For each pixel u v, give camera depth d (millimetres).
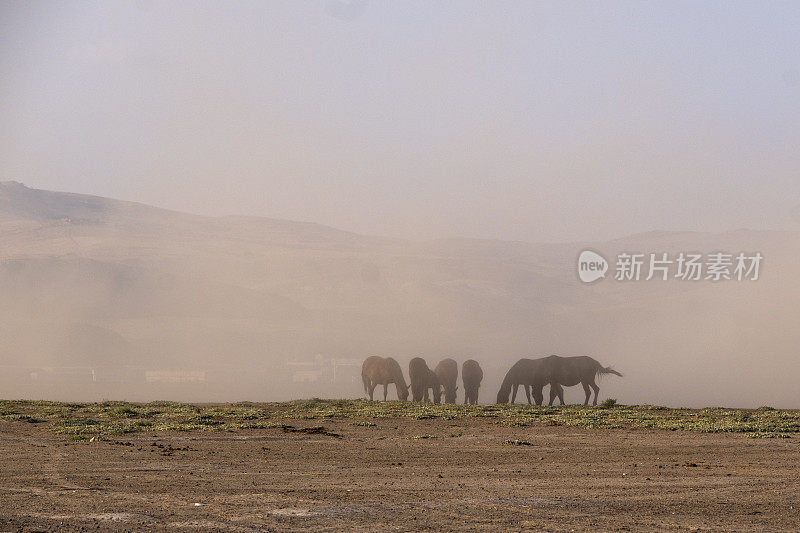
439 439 58438
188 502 31766
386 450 51906
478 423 71125
